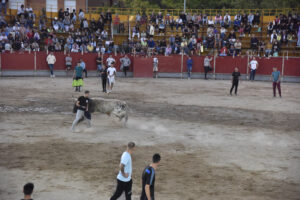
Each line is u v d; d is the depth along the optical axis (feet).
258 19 131.44
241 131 45.85
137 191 26.20
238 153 36.22
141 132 44.11
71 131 43.47
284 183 28.32
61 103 61.87
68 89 79.36
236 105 64.80
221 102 67.72
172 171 30.35
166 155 34.81
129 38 127.13
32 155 33.81
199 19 133.08
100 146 37.40
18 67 107.65
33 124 46.50
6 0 124.47
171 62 115.34
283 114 57.67
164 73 115.85
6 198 24.48
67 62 108.78
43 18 126.72
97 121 49.98
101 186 26.84
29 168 30.35
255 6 201.77
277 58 110.93
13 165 31.01
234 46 120.47
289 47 121.90
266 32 129.80
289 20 124.67
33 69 109.19
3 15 117.50
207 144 39.29
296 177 29.71
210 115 55.52
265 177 29.55
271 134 44.73
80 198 24.70
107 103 45.70
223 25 131.64
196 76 116.16
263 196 25.71
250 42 124.36
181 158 33.99
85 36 119.03
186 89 85.61
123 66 111.86
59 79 101.40
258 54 117.91
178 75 116.06
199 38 123.54
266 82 108.37
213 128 47.09
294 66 109.91
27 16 120.98
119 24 132.77
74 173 29.43
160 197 25.03
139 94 75.05
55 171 29.81
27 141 38.50
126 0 208.64
